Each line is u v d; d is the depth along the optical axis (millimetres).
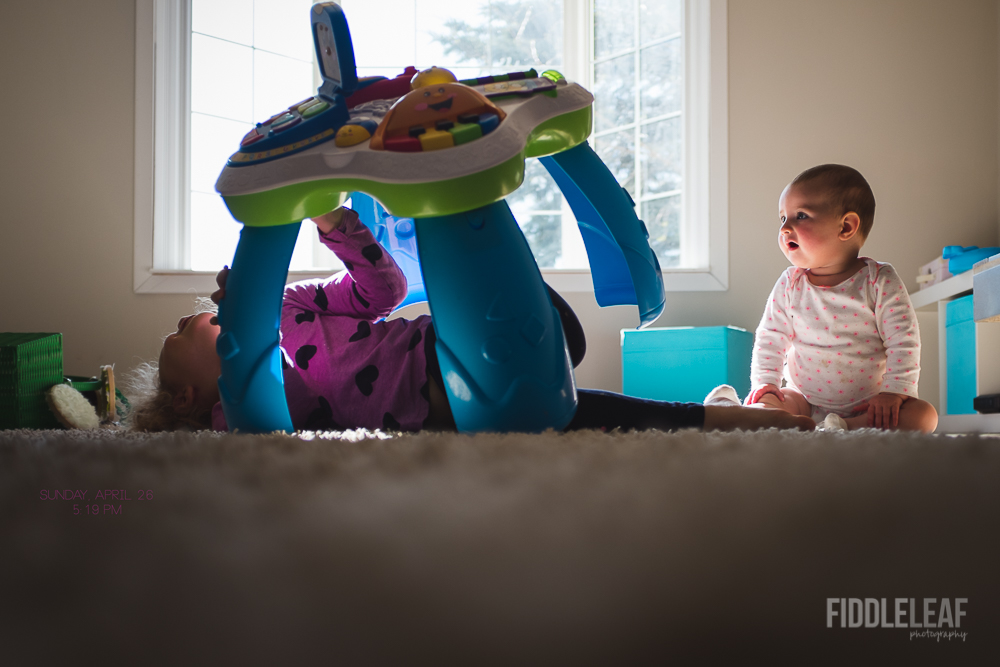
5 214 2840
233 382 841
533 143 903
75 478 370
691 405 988
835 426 1373
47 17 2881
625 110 3053
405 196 746
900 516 287
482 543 253
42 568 235
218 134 3018
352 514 286
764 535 265
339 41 848
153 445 537
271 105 3109
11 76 2867
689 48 2904
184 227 2938
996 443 483
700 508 295
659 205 2980
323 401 992
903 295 1567
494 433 691
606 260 1104
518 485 335
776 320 1735
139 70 2881
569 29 3115
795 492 323
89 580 226
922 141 2785
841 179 1632
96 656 186
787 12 2844
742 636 204
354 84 854
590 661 193
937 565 242
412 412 962
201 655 187
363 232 1044
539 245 3072
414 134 760
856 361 1608
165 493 330
